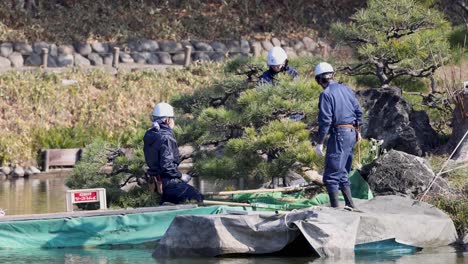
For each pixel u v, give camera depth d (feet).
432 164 116.26
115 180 116.06
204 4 274.77
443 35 138.72
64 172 192.54
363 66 140.67
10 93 206.28
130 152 127.03
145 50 246.47
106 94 214.48
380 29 137.18
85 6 260.21
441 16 139.54
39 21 249.34
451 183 108.99
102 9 260.62
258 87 111.04
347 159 96.63
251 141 106.32
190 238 92.53
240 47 254.88
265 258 90.63
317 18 277.03
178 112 121.90
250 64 121.70
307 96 108.88
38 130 199.52
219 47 252.62
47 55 231.50
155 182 108.06
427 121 131.64
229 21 268.00
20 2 250.57
